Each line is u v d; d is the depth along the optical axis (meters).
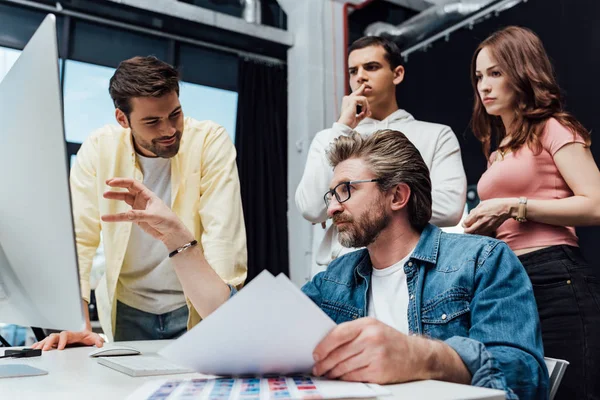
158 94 1.51
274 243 4.82
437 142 2.03
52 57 0.71
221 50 4.89
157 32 4.58
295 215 4.61
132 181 1.11
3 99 0.82
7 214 0.82
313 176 1.96
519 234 1.60
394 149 1.10
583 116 3.29
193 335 0.65
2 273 0.88
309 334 0.66
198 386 0.66
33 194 0.75
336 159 1.15
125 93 1.52
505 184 1.66
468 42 4.09
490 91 1.76
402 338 0.71
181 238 1.14
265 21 4.97
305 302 0.63
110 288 1.72
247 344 0.67
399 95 4.61
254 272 4.74
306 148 4.57
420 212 1.11
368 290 1.13
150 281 1.75
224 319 0.64
